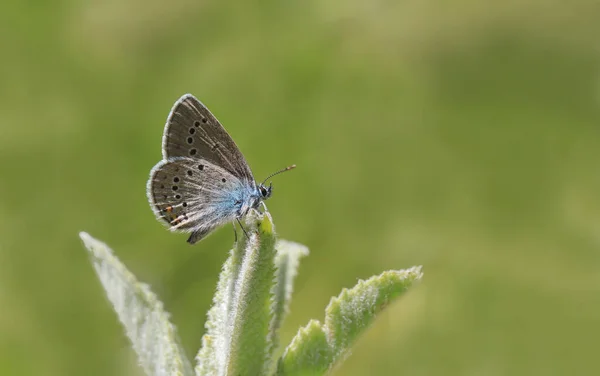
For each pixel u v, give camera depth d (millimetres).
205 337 341
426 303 411
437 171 427
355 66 432
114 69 426
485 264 420
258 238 337
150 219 412
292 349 339
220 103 427
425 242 421
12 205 414
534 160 429
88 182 416
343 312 340
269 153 424
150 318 350
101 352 401
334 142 426
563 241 419
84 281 408
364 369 403
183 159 371
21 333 402
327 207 421
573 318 413
